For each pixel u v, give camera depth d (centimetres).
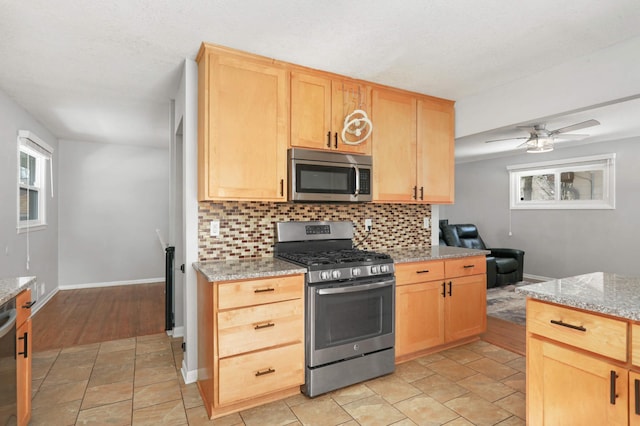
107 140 534
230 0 178
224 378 197
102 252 556
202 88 233
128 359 283
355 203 311
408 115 312
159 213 592
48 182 475
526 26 204
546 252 574
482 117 315
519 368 264
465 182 702
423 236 364
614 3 182
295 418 201
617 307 133
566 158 543
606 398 136
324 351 224
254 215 273
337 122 274
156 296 492
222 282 197
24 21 196
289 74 254
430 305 281
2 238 330
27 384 188
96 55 241
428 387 236
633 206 475
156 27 204
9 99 338
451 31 210
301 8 186
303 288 221
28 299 189
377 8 185
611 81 230
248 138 238
